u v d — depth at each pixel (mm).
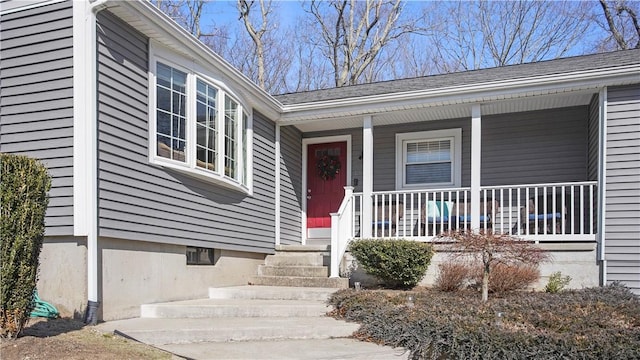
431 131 9500
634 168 6848
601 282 6957
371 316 5367
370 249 7348
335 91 10516
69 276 4895
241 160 7828
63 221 4910
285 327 5160
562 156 8609
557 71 7426
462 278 7094
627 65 6762
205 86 6863
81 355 3760
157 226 5820
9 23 5309
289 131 9883
